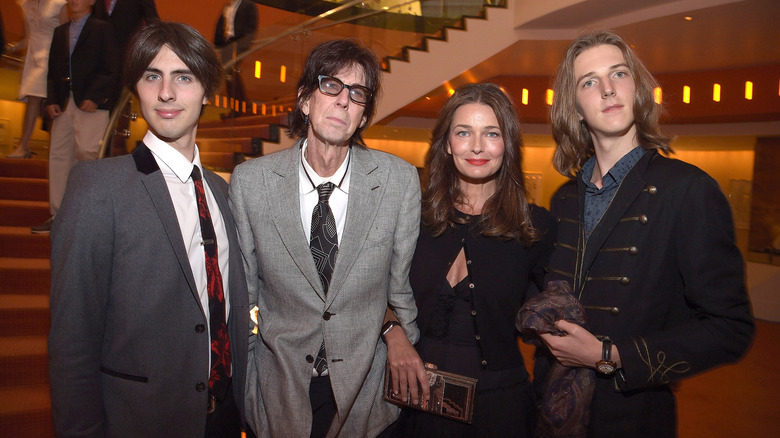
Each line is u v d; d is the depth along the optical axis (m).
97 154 3.75
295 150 1.79
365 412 1.78
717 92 7.87
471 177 1.85
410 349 1.79
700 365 1.40
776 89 7.31
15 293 3.20
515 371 1.87
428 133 10.86
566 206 1.83
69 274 1.35
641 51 7.20
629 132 1.67
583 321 1.51
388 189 1.79
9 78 5.34
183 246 1.50
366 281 1.72
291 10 7.59
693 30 6.20
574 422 1.53
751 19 5.70
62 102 3.74
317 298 1.69
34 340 2.91
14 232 3.49
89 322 1.39
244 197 1.73
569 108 1.77
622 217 1.58
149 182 1.49
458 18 7.15
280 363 1.68
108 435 1.45
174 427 1.50
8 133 6.67
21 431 2.43
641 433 1.51
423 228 1.99
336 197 1.76
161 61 1.51
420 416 1.86
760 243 8.36
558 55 7.75
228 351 1.65
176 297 1.50
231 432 1.70
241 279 1.70
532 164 11.35
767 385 4.96
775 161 8.05
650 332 1.51
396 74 6.86
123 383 1.45
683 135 8.42
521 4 6.90
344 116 1.64
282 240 1.68
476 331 1.85
